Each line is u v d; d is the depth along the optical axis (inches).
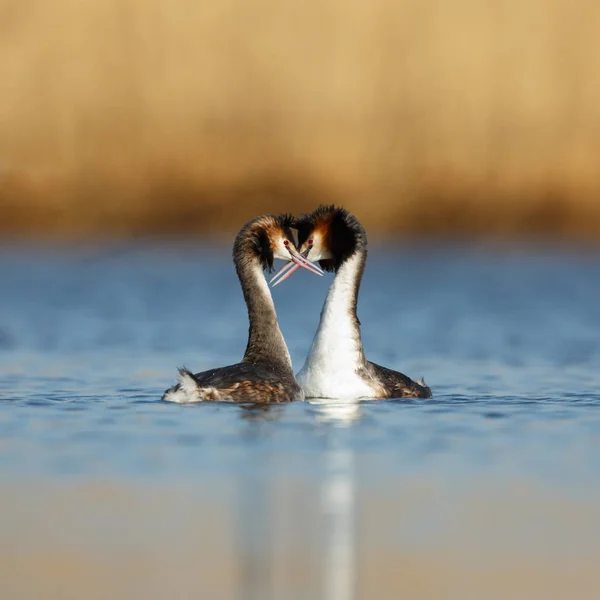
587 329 898.7
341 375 560.7
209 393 539.2
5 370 674.8
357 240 568.7
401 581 325.4
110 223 1344.7
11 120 1353.3
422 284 1181.7
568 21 1422.2
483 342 828.6
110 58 1379.2
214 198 1348.4
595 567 335.0
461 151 1378.0
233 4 1413.6
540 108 1387.8
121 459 437.1
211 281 1187.3
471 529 363.9
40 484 405.1
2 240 1338.6
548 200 1369.3
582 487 406.0
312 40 1411.2
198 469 423.2
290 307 1032.8
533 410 542.3
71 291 1119.0
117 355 749.9
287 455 444.5
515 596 315.3
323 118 1378.0
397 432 486.3
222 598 311.4
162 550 345.4
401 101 1386.6
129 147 1355.8
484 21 1413.6
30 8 1385.3
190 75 1384.1
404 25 1417.3
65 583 320.8
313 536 355.9
